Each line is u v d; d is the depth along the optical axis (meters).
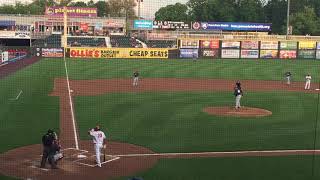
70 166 15.77
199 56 66.19
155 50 64.75
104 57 63.59
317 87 38.16
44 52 63.03
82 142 18.83
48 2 96.38
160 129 21.39
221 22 92.62
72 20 87.31
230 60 63.12
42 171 15.20
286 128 22.16
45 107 26.28
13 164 15.86
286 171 15.81
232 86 37.50
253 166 16.25
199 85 37.78
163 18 94.94
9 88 33.50
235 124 22.78
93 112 24.98
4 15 86.44
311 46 67.81
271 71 50.62
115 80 40.19
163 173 15.33
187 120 23.42
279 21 100.56
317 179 15.11
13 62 54.38
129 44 77.19
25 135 19.88
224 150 18.17
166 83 38.78
